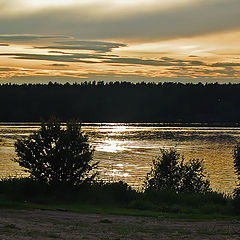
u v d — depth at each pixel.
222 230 15.09
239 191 23.98
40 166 24.48
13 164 67.06
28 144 24.55
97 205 23.30
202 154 98.69
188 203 25.20
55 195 23.70
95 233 13.20
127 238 12.55
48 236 11.84
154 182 31.98
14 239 10.91
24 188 23.56
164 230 14.72
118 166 69.69
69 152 24.44
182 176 32.03
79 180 25.02
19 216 16.45
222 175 65.06
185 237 13.22
